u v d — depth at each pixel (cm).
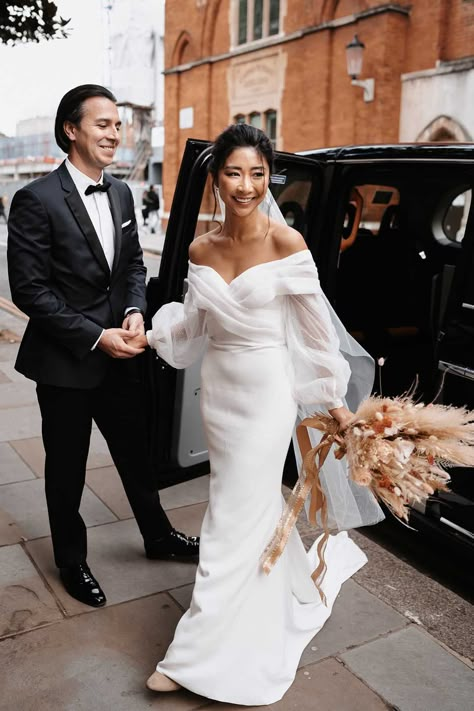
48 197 223
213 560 199
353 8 1413
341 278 389
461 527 275
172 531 282
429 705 205
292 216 334
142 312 249
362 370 246
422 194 394
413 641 236
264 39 1642
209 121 1873
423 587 273
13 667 216
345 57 1452
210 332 207
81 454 246
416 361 379
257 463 199
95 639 230
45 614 243
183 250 290
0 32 633
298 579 228
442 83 1300
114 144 228
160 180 2980
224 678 198
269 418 199
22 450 398
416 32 1333
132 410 257
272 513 204
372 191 386
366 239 395
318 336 201
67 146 229
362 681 215
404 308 406
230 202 186
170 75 1955
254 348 199
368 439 188
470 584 279
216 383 206
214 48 1805
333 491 234
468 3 1237
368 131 1418
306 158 327
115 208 240
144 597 256
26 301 224
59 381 234
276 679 205
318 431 235
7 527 307
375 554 298
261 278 190
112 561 281
